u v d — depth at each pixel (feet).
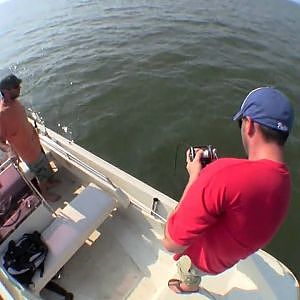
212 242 6.15
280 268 9.82
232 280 10.21
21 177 11.47
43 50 33.91
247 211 5.26
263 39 34.14
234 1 42.55
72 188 14.61
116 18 38.63
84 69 29.86
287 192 5.32
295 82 28.40
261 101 5.28
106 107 25.61
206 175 5.47
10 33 39.52
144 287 11.42
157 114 24.79
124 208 12.96
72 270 11.97
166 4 41.34
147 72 28.78
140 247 12.42
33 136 13.12
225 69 29.25
